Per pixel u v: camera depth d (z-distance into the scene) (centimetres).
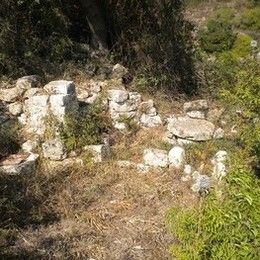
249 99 414
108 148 586
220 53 1249
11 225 456
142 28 779
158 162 561
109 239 448
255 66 434
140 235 452
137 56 780
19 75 708
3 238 430
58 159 562
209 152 562
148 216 483
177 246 344
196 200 482
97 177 549
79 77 711
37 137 590
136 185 536
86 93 668
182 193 515
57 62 747
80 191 521
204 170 539
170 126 603
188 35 798
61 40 754
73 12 843
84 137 581
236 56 1231
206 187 469
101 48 823
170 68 750
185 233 333
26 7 746
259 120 416
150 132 630
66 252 425
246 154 388
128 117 641
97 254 425
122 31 790
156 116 647
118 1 783
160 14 764
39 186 520
